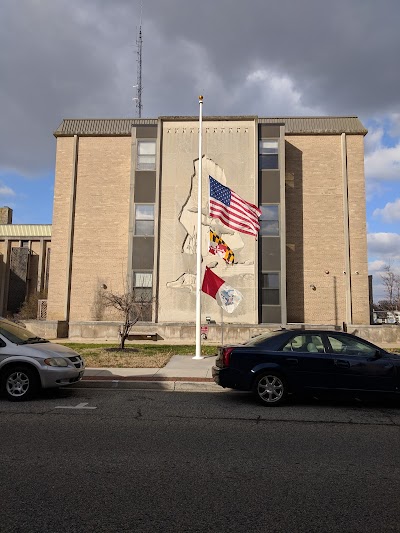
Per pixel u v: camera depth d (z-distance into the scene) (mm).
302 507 4102
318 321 22984
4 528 3617
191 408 8305
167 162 22719
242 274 21781
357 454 5715
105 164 24375
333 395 8539
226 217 15227
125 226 23812
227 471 5000
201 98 15250
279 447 5969
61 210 24234
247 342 9469
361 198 23734
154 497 4262
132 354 14820
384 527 3742
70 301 23531
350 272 23234
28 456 5406
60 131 24641
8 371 8742
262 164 22719
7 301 38531
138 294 22125
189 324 21000
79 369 9344
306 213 23672
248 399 9234
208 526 3707
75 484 4547
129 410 8031
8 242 39531
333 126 24328
